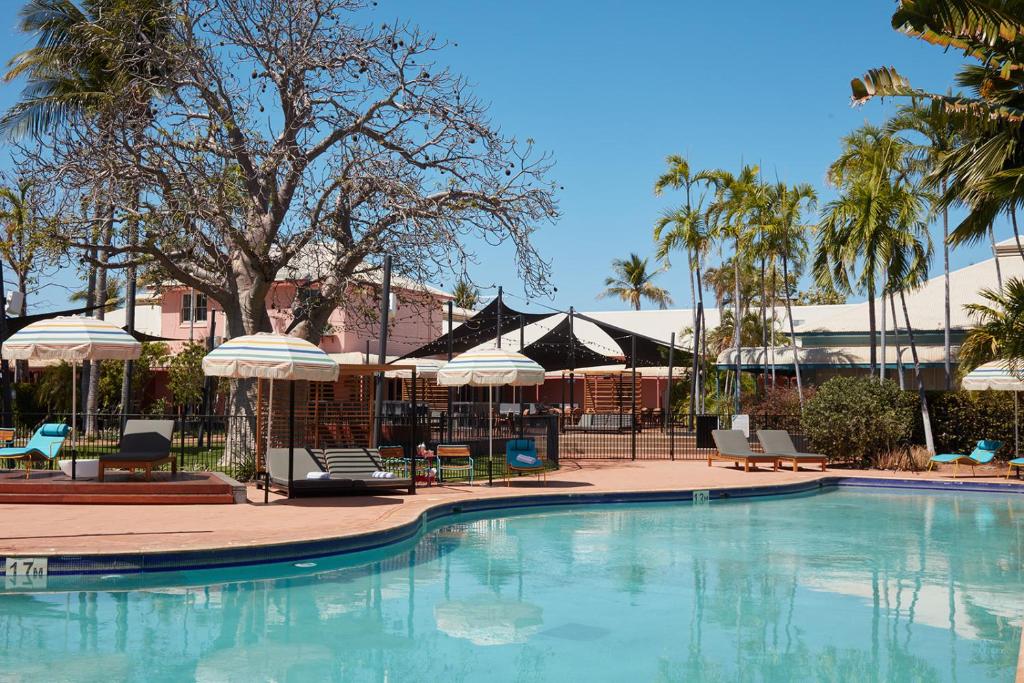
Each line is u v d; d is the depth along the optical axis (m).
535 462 18.53
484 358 18.08
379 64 20.22
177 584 9.52
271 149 19.86
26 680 6.34
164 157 19.36
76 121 20.47
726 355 35.25
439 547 12.56
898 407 23.86
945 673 6.91
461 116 20.94
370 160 20.09
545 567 11.16
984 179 14.67
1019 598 9.60
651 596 9.58
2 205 25.98
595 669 6.98
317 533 11.08
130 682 6.38
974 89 15.91
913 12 12.50
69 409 28.28
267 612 8.58
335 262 20.75
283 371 13.66
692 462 25.28
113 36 20.38
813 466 24.34
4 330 21.42
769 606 9.16
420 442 23.36
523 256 21.47
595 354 33.62
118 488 13.81
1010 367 19.45
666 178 35.69
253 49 20.09
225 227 18.67
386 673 6.79
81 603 8.63
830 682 6.69
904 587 10.11
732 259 36.56
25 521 11.59
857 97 14.36
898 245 25.31
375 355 34.41
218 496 14.16
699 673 6.88
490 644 7.66
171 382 30.33
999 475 21.69
